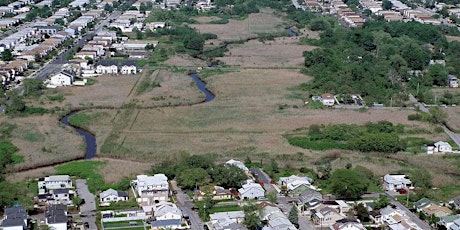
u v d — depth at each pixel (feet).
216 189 458.50
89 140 579.89
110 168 500.33
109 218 411.34
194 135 590.96
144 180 450.71
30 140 565.94
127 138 578.66
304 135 595.88
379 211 427.74
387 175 490.08
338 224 402.72
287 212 429.79
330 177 483.51
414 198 454.81
